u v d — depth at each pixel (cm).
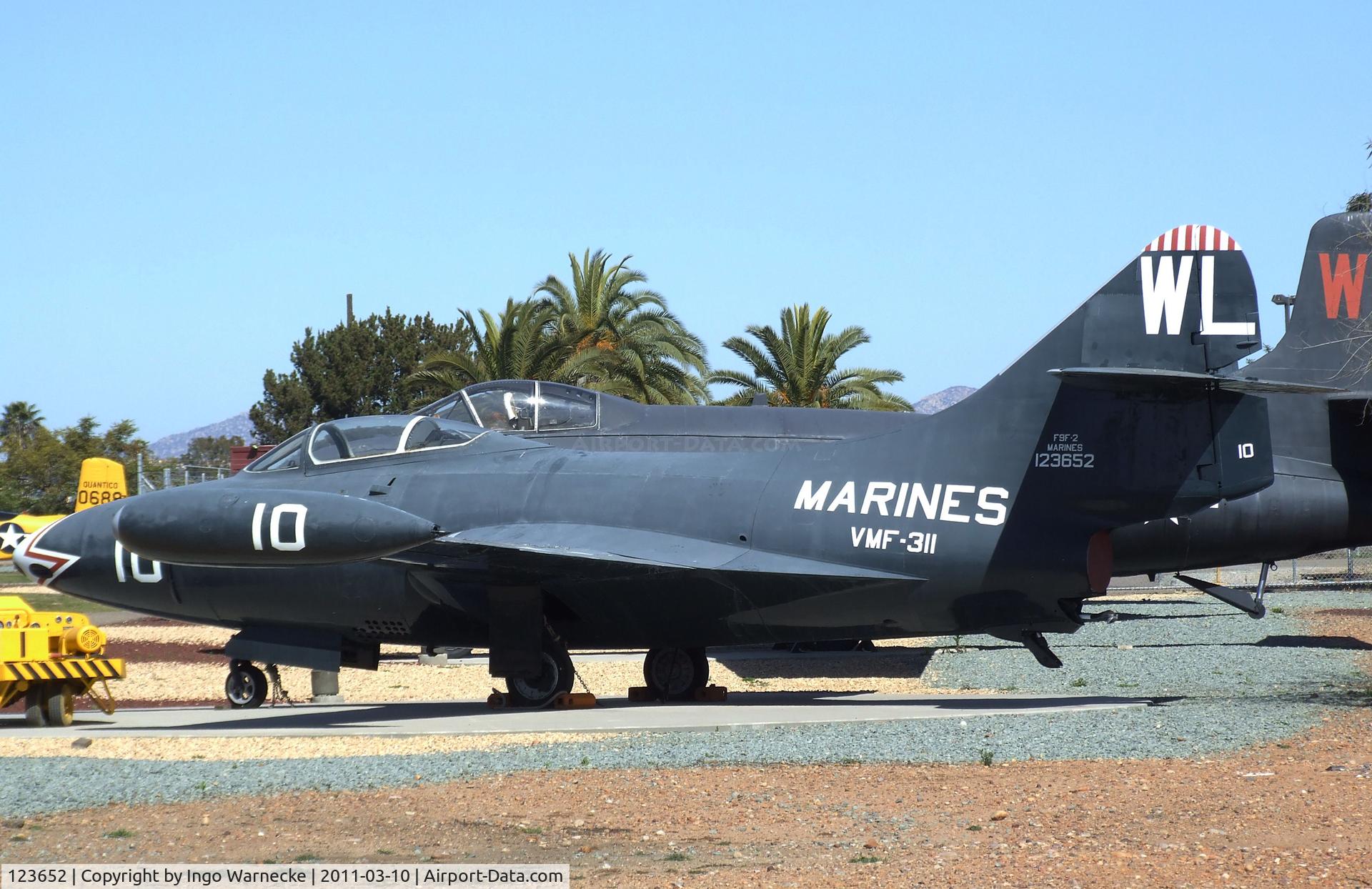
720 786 3453
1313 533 7419
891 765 3700
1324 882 2325
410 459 5944
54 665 5234
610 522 5497
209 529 4844
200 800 3416
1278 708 4584
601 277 15100
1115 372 4622
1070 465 5053
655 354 13938
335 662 5944
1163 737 3994
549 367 13175
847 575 5181
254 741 4616
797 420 6412
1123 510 5006
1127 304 5078
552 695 5606
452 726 4853
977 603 5178
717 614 5497
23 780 3706
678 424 6350
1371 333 6738
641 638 5691
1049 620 5169
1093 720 4484
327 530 4731
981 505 5134
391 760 4025
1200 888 2325
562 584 5562
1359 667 6044
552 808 3231
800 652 8400
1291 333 7506
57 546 6234
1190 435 4953
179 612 6156
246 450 12712
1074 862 2525
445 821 3102
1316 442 7438
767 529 5309
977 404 5216
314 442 6056
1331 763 3456
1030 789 3272
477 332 13425
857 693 6062
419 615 5797
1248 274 5000
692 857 2703
